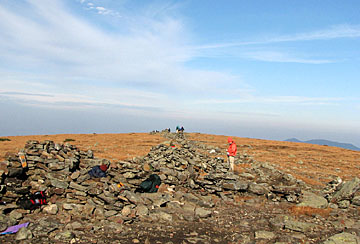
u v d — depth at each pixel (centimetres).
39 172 1221
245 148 4897
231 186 1506
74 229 889
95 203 1131
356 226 1083
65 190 1166
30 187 1114
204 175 1675
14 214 938
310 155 4359
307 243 884
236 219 1144
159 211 1120
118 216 1038
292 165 3030
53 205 1030
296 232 991
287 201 1434
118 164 1564
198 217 1120
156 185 1453
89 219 993
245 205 1375
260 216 1198
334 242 859
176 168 1669
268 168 2077
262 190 1504
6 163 1135
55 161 1309
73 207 1063
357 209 1368
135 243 822
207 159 2048
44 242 778
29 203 1022
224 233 970
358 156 4606
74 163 1361
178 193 1422
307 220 1147
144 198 1248
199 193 1519
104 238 842
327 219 1176
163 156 1811
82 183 1222
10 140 4631
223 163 2047
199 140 5931
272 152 4419
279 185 1616
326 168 2983
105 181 1286
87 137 5978
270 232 954
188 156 1923
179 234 925
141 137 6144
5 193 1045
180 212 1158
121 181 1373
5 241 766
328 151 5184
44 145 1403
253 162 2397
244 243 875
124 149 3666
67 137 5878
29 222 905
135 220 1020
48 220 929
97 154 2872
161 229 957
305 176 2370
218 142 5678
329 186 1838
